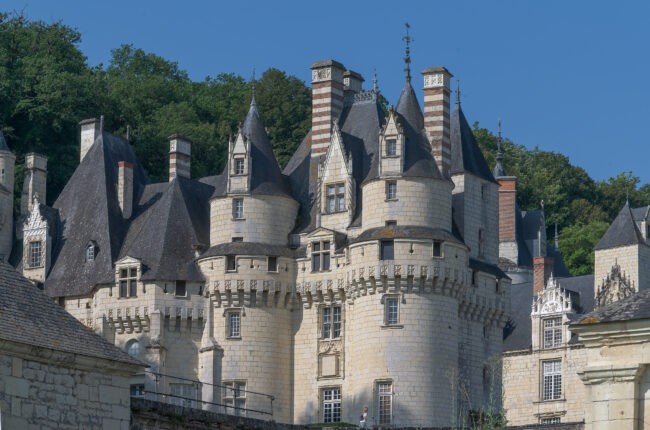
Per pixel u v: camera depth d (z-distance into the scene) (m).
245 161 99.62
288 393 97.50
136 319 98.75
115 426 55.97
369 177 95.88
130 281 99.69
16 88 137.50
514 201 138.25
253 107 102.75
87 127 111.31
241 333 97.25
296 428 70.44
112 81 158.62
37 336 53.66
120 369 56.28
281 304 98.19
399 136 95.69
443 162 98.06
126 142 111.38
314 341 97.06
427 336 93.00
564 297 115.56
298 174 103.50
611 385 46.47
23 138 136.00
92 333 56.84
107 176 106.88
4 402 51.59
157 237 100.88
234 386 96.69
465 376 97.88
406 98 99.25
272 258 98.38
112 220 104.31
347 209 97.88
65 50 152.12
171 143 106.44
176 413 62.03
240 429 65.88
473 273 100.00
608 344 46.78
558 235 169.50
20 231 108.75
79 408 54.62
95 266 102.00
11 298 55.28
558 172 183.00
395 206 94.69
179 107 155.12
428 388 92.38
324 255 97.75
